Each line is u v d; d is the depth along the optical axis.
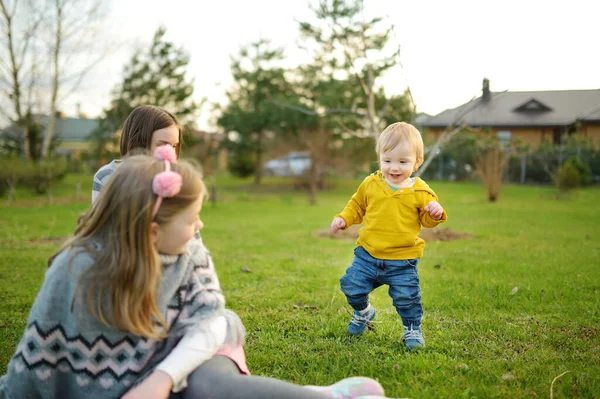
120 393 1.66
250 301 3.99
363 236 3.01
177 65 21.91
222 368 1.68
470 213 11.70
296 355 2.85
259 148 24.36
